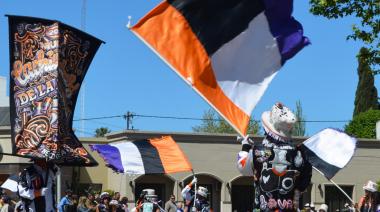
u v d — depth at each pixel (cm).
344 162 894
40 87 938
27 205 937
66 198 1981
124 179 3409
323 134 910
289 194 802
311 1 1661
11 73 943
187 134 3609
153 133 3531
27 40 941
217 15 770
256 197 817
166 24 756
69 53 949
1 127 3516
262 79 790
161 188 3491
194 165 3603
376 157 3972
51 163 949
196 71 762
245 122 779
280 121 799
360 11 1642
